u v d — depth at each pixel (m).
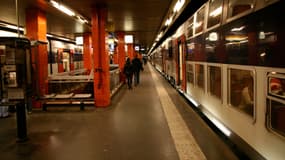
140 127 5.95
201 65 6.70
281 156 2.77
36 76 7.53
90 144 4.86
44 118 7.09
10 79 5.09
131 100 9.81
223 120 4.85
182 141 4.88
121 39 17.36
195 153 4.26
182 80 10.15
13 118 7.40
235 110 4.16
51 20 11.42
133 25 14.34
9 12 9.32
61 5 8.14
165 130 5.66
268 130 3.03
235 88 4.16
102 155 4.29
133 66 15.16
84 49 17.30
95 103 8.61
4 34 13.23
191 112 7.52
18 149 4.69
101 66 8.60
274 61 2.86
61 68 21.30
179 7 8.46
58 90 9.25
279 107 2.79
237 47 4.00
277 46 2.78
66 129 5.93
